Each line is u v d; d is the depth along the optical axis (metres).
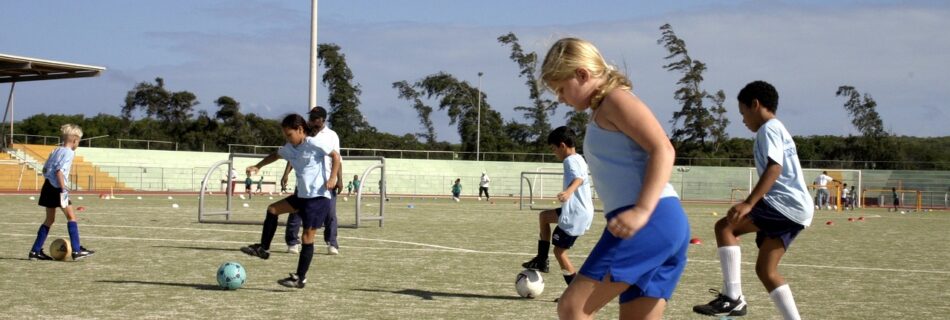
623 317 3.84
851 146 69.25
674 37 66.56
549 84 3.68
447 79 70.25
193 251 11.80
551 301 7.80
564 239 8.23
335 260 11.07
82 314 6.71
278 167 51.59
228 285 8.12
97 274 9.16
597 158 3.71
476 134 68.75
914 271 10.96
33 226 16.23
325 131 11.52
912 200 56.75
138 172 47.72
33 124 67.19
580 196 8.23
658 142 3.47
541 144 68.62
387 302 7.57
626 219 3.42
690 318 6.93
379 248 12.96
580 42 3.64
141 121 67.38
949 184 56.94
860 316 7.26
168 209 24.56
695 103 66.31
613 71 3.67
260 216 21.97
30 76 32.50
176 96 67.38
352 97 67.19
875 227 22.97
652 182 3.44
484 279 9.32
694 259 12.05
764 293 8.49
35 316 6.60
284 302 7.46
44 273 9.19
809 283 9.51
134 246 12.43
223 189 49.25
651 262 3.66
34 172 43.84
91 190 43.06
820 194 43.41
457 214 25.59
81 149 47.34
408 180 54.59
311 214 8.45
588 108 3.73
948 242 16.97
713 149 65.94
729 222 6.12
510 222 21.17
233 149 52.03
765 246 6.21
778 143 6.05
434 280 9.17
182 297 7.65
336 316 6.80
